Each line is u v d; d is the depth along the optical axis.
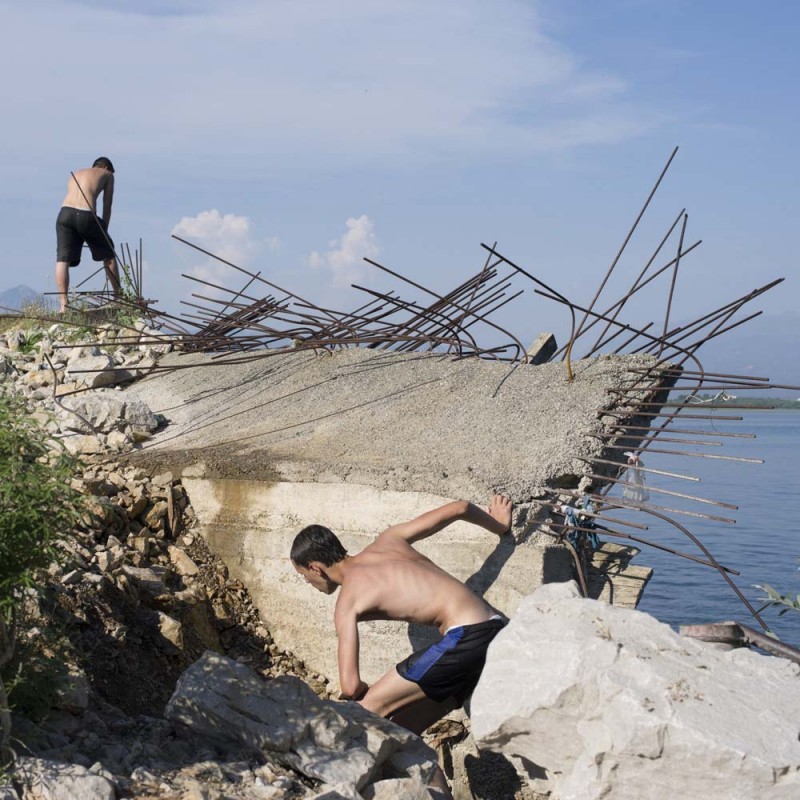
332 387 7.47
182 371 8.62
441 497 5.25
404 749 3.70
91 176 10.16
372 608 4.19
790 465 84.69
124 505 5.80
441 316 8.03
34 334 9.41
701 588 28.42
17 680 2.92
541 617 3.48
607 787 3.03
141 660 4.55
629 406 6.08
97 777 2.83
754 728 2.92
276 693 3.64
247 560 5.85
